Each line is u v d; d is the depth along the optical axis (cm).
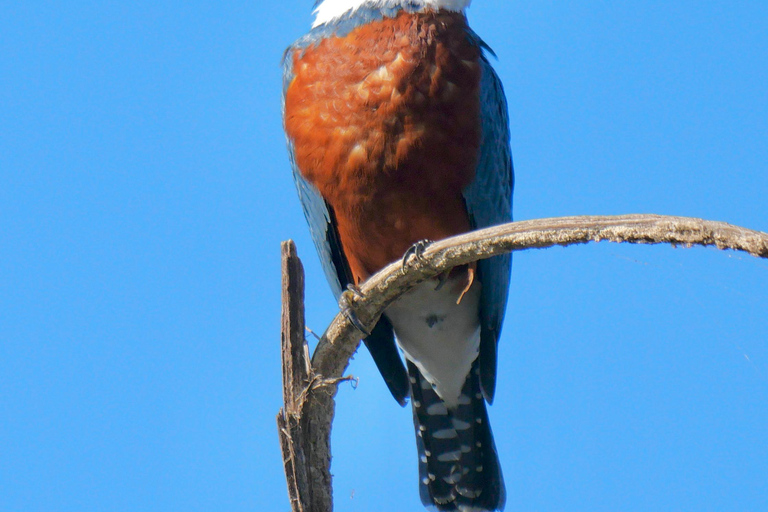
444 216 1075
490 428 1207
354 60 1032
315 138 1052
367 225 1086
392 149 1026
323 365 909
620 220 630
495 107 1120
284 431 808
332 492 817
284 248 816
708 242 570
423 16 1045
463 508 1205
